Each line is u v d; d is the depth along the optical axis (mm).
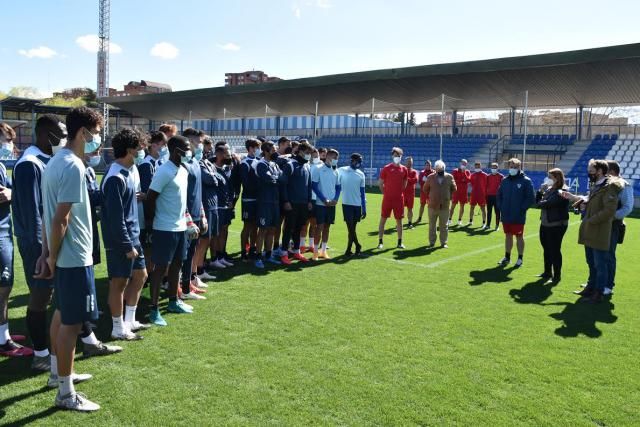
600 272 6336
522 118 32906
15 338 4688
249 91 32562
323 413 3396
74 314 3381
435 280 7367
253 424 3240
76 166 3283
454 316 5621
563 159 27453
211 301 6055
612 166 6566
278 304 5957
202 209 6195
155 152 5906
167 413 3363
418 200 20547
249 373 4000
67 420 3258
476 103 29016
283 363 4207
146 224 5113
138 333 4891
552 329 5266
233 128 49094
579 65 20391
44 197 3346
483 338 4934
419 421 3322
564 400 3670
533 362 4352
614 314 5863
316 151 8844
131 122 50781
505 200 8516
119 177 4391
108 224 4449
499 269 8227
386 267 8195
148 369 4055
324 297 6305
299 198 8297
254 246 8383
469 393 3740
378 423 3287
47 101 77250
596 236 6312
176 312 5566
